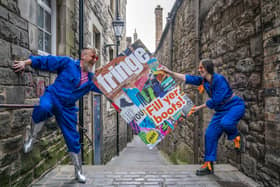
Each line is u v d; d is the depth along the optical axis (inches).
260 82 119.2
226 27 161.5
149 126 118.4
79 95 110.0
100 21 287.1
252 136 126.2
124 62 117.2
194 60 233.0
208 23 199.9
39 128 105.2
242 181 122.5
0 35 89.2
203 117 211.3
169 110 119.7
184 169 143.6
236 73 146.6
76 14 189.9
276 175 102.8
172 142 356.5
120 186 115.3
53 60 104.2
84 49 108.7
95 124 265.3
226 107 122.4
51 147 141.4
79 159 117.6
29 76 113.9
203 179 125.2
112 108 372.2
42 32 142.3
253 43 125.8
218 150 177.5
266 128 110.4
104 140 299.1
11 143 97.2
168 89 120.1
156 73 119.3
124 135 544.1
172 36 378.0
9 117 95.9
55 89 105.0
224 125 116.6
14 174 99.2
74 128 112.2
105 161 305.0
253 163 124.2
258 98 121.0
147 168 145.6
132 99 117.8
